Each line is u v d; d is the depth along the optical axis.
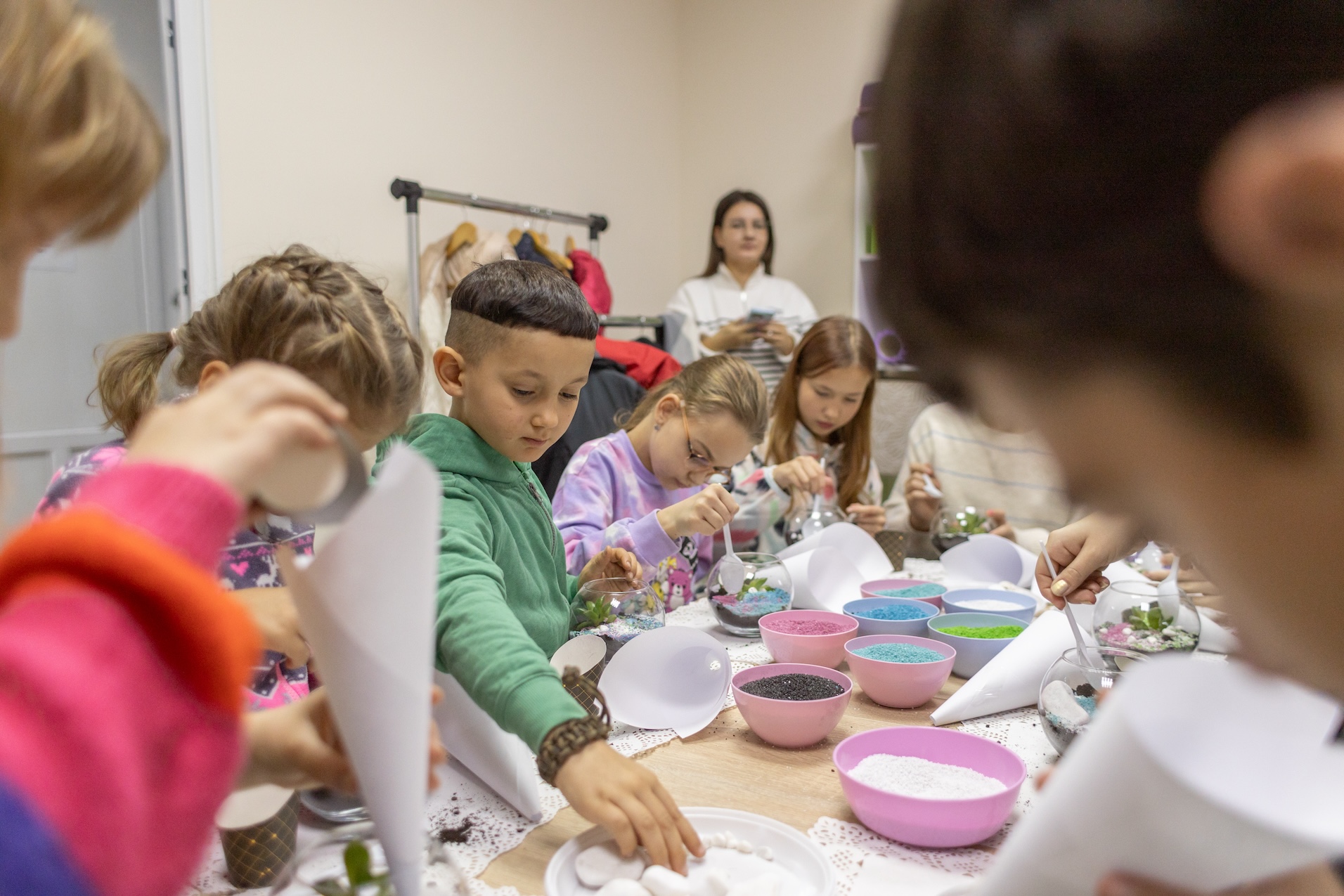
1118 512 0.29
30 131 0.37
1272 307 0.22
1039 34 0.24
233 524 0.37
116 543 0.33
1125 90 0.22
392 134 2.83
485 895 0.66
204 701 0.34
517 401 1.13
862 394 2.32
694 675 1.02
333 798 0.77
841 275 3.81
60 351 2.66
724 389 1.74
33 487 2.63
